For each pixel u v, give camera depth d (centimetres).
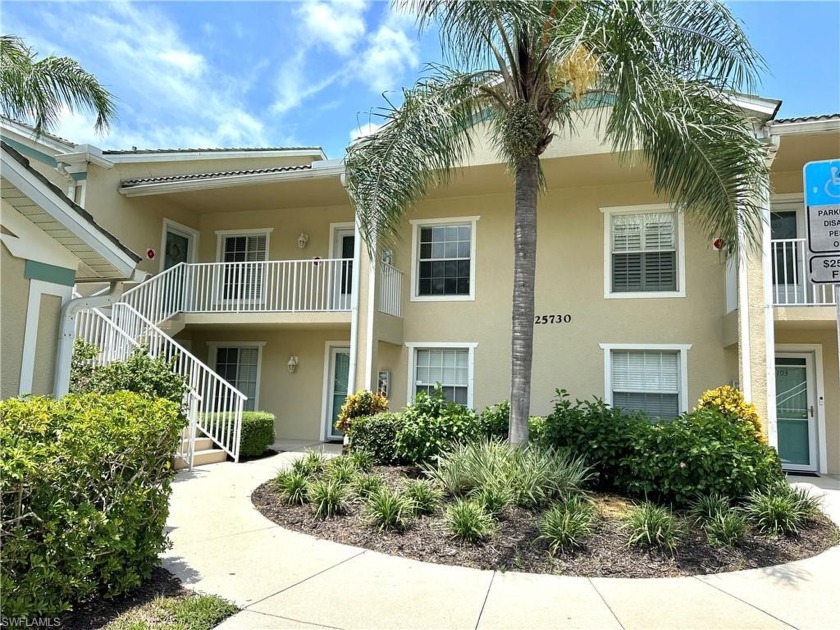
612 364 1032
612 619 369
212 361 1330
